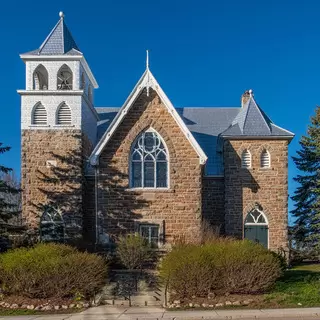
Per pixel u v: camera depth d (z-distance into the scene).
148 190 30.30
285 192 32.50
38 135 32.03
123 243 27.83
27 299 20.95
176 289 20.75
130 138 30.64
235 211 32.31
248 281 20.70
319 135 38.47
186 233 29.92
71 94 32.34
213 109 39.25
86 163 33.19
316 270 29.38
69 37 34.59
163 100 30.75
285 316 17.58
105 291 22.84
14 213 28.00
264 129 33.03
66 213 31.28
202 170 32.56
